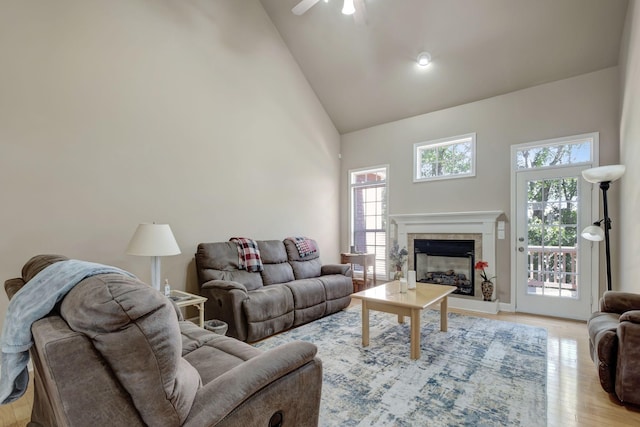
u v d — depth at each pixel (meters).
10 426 1.85
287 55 5.01
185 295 3.04
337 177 6.04
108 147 3.00
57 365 0.80
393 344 3.02
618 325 2.07
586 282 3.78
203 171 3.79
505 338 3.17
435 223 4.86
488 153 4.48
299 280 4.13
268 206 4.61
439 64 4.40
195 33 3.75
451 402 2.04
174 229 3.50
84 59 2.86
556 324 3.64
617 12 3.31
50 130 2.66
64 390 0.81
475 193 4.58
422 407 1.98
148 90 3.30
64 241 2.73
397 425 1.81
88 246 2.87
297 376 1.32
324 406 1.99
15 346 0.99
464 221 4.58
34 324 0.95
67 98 2.76
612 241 3.62
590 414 1.92
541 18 3.58
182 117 3.60
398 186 5.34
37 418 1.57
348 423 1.82
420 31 4.15
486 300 4.24
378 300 2.89
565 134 3.93
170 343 0.92
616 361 2.06
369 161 5.71
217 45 3.99
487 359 2.68
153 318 0.89
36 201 2.59
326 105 5.70
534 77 4.07
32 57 2.58
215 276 3.45
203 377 1.47
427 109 5.01
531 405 2.01
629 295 2.54
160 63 3.41
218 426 1.04
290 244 4.53
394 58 4.57
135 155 3.19
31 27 2.57
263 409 1.19
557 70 3.93
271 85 4.71
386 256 5.46
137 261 3.19
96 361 0.84
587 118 3.80
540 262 4.09
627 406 2.00
